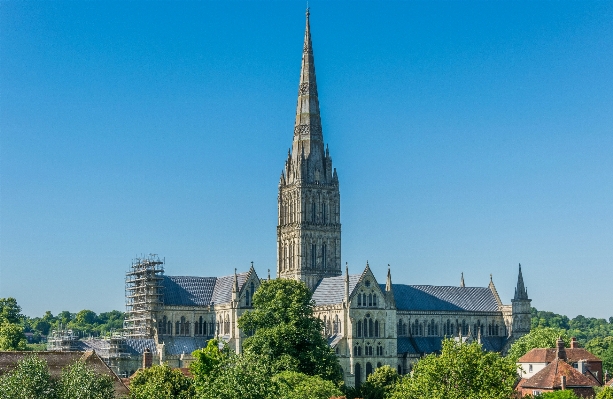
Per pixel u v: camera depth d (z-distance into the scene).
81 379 153.62
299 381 199.88
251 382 147.12
